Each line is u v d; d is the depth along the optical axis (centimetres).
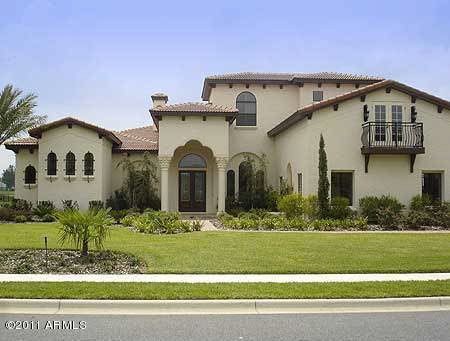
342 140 2277
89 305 805
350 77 3033
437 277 1039
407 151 2225
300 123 2406
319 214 2128
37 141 2867
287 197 2175
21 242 1512
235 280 994
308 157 2258
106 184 2833
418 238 1705
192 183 2961
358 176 2278
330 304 821
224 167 2659
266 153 3053
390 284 946
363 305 823
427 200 2239
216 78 3025
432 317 759
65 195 2709
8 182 10350
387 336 656
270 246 1478
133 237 1688
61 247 1398
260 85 3070
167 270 1090
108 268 1133
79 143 2720
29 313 774
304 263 1189
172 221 2016
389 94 2308
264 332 673
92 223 1245
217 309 805
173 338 643
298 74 3116
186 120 2641
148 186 2794
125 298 829
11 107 2656
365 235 1797
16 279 1000
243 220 2088
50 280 987
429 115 2334
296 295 850
